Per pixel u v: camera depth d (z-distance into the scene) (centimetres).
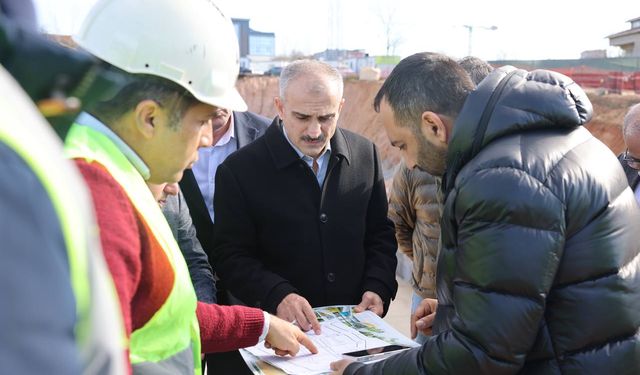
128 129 118
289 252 246
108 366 58
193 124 124
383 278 253
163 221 122
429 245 269
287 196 245
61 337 50
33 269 49
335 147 251
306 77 236
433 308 228
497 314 130
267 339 181
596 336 135
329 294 249
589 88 1570
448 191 156
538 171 134
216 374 240
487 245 132
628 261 139
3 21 63
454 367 138
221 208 248
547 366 137
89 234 58
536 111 142
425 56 170
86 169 100
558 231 131
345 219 252
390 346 195
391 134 175
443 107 161
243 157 249
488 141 144
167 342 117
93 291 57
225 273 241
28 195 51
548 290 131
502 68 157
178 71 118
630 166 282
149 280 109
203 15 124
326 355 188
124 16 118
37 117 57
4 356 46
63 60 67
